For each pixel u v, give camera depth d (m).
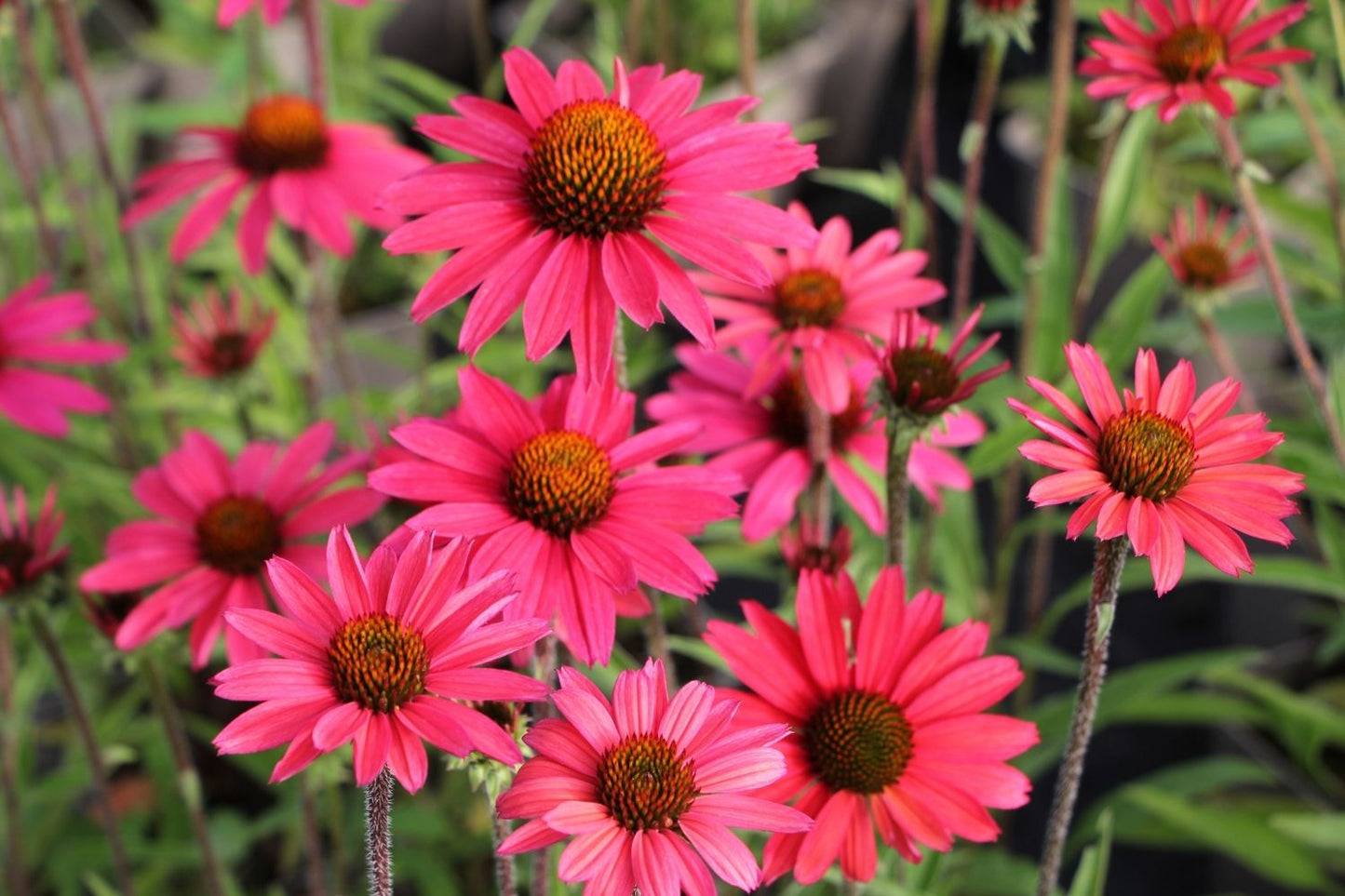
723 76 1.82
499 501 0.77
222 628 0.86
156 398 1.15
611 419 0.79
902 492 0.83
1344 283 1.03
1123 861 1.27
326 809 1.05
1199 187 1.62
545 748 0.71
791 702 0.78
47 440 1.19
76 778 1.04
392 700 0.69
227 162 1.08
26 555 0.88
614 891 0.69
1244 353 1.46
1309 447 1.02
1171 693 1.23
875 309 0.88
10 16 1.09
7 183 1.34
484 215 0.77
